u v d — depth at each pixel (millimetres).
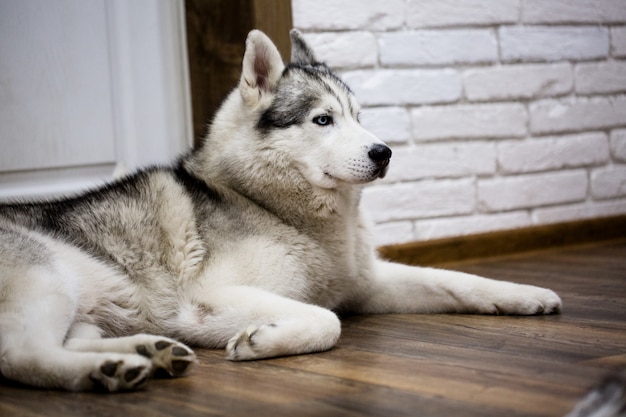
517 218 3781
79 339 1896
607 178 4023
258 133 2338
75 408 1592
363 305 2586
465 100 3613
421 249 3467
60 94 3129
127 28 3229
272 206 2322
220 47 3195
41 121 3100
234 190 2348
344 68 3328
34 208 2213
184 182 2338
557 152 3869
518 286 2441
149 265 2199
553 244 3846
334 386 1681
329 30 3289
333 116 2359
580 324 2230
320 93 2365
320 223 2344
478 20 3629
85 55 3168
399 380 1707
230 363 1926
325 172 2316
